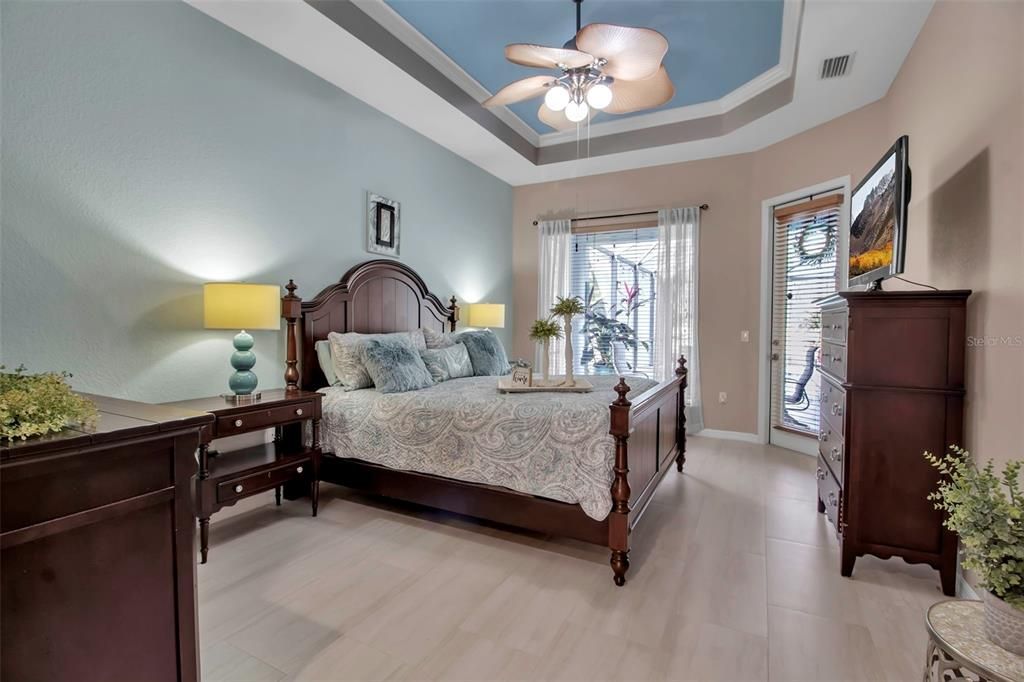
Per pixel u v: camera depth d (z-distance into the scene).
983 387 1.88
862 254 2.69
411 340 3.56
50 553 0.96
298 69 3.16
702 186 4.82
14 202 1.97
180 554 1.18
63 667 0.98
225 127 2.74
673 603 1.98
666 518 2.85
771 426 4.52
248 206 2.88
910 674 1.57
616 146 4.68
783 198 4.27
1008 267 1.74
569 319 3.00
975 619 1.20
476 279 5.15
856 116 3.64
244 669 1.58
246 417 2.42
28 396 0.99
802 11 2.59
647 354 5.18
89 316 2.21
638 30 2.24
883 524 2.12
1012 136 1.74
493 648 1.70
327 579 2.15
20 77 1.97
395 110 3.81
